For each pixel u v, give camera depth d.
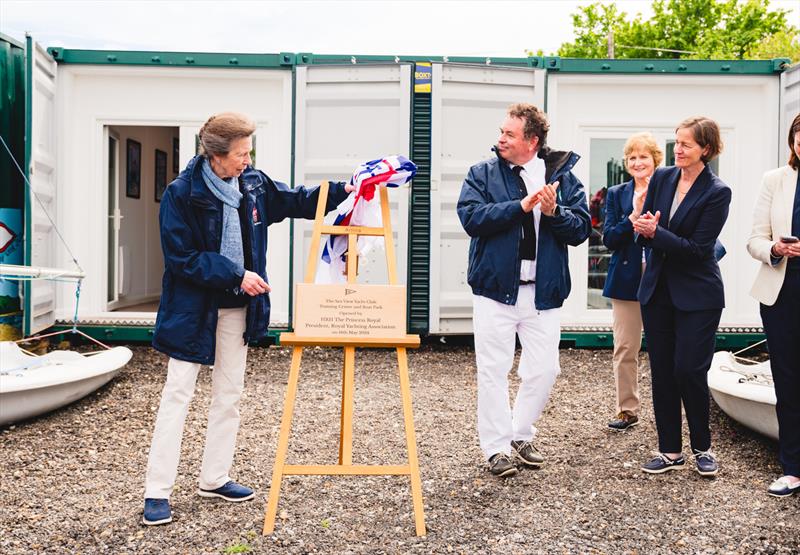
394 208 7.09
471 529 3.44
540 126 4.06
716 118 7.54
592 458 4.45
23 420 5.08
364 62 7.03
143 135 10.07
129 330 7.33
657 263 4.10
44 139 7.09
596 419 5.27
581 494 3.88
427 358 7.18
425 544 3.28
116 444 4.70
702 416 4.12
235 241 3.55
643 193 4.43
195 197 3.46
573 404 5.66
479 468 4.27
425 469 4.26
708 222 3.95
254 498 3.77
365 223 3.67
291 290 7.12
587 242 7.65
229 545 3.24
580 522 3.54
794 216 3.86
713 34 28.70
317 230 3.56
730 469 4.29
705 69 7.41
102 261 7.64
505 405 4.10
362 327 3.45
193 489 3.90
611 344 7.38
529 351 4.16
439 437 4.88
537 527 3.48
